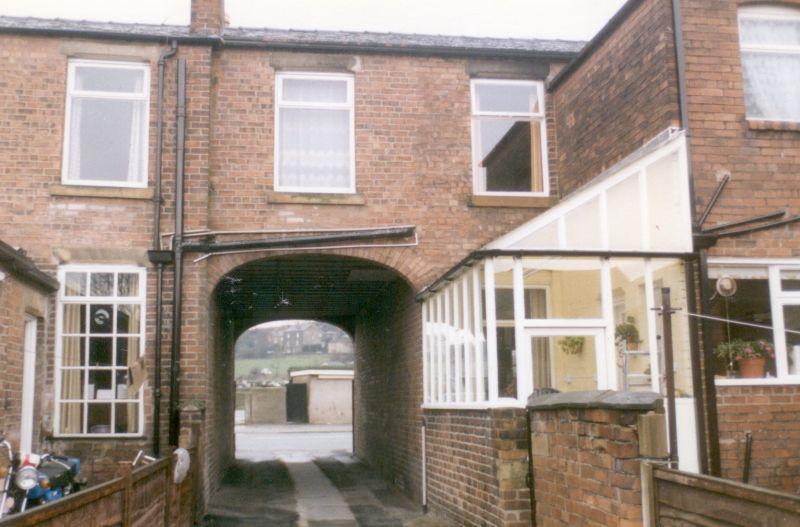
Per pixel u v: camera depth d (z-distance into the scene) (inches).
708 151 387.9
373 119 493.0
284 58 488.1
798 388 375.6
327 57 493.4
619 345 387.5
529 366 339.6
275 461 808.9
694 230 378.3
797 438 371.6
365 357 765.9
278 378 2541.8
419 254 482.9
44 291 426.6
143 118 468.1
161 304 445.1
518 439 324.2
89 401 435.8
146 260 450.0
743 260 384.2
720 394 370.6
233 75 483.5
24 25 456.8
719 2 400.5
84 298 443.5
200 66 468.8
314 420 1732.3
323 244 473.1
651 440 210.1
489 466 332.5
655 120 398.0
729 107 393.1
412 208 486.9
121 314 446.3
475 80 510.9
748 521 162.6
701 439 363.3
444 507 412.8
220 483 598.9
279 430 1475.1
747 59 406.9
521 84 516.1
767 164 391.9
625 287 401.1
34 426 420.5
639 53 414.6
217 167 473.4
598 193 395.9
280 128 493.0
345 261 536.4
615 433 219.8
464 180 493.7
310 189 484.4
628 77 424.8
